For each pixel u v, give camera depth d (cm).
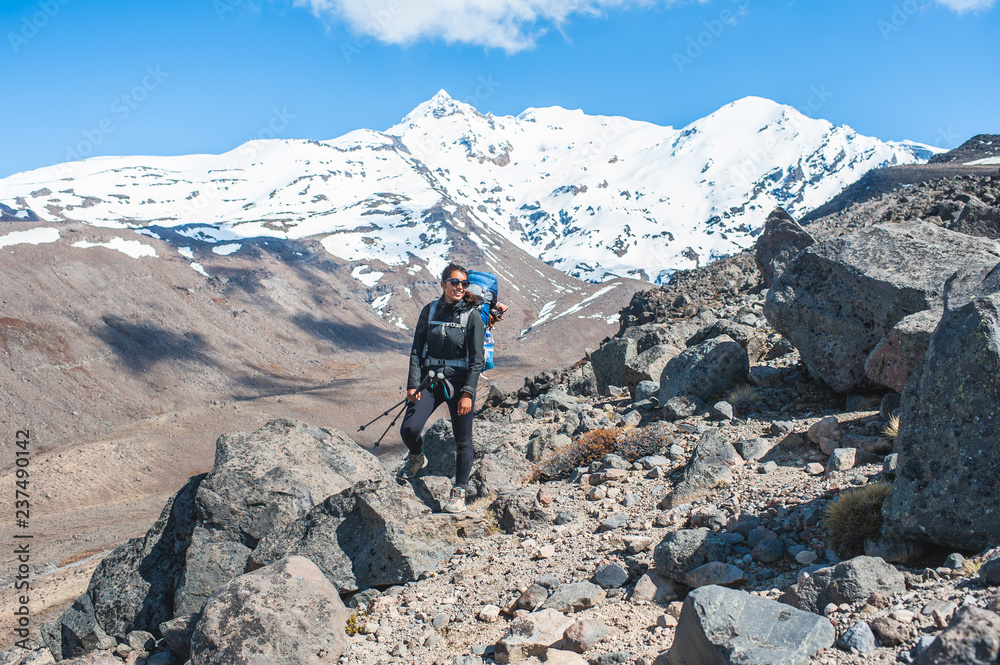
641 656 390
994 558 354
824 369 908
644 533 631
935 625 322
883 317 858
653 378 1437
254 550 659
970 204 1427
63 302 14788
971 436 432
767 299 987
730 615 344
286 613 501
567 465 980
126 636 683
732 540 538
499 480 873
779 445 765
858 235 950
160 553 749
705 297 2692
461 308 626
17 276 14775
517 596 540
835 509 499
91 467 8862
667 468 845
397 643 495
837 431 721
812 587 398
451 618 524
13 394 11175
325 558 624
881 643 324
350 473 786
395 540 614
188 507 755
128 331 15162
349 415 13375
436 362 627
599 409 1377
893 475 534
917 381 473
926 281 839
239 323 18825
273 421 809
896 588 379
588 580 534
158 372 14188
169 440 10494
